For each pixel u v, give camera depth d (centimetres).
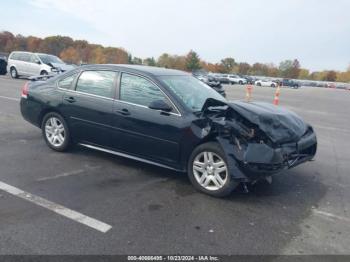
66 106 606
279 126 475
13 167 552
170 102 504
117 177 531
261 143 446
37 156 612
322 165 658
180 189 495
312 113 1603
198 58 9719
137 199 455
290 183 546
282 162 446
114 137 555
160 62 10519
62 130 628
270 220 414
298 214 435
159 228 383
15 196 446
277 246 357
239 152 442
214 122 462
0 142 691
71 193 464
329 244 366
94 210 418
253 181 448
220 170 462
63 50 9819
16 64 2255
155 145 514
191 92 546
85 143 605
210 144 468
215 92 602
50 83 645
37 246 339
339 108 1997
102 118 561
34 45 9931
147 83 530
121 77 558
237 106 479
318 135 991
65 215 402
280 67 12288
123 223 390
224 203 455
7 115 959
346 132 1072
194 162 485
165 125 499
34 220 388
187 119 487
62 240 351
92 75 593
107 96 562
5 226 372
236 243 360
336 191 523
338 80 12419
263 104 547
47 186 484
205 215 418
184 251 342
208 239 364
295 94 3528
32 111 659
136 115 524
